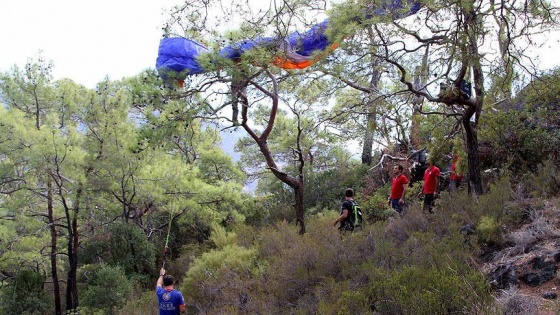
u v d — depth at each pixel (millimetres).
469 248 7750
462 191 10578
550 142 10984
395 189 12344
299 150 13758
